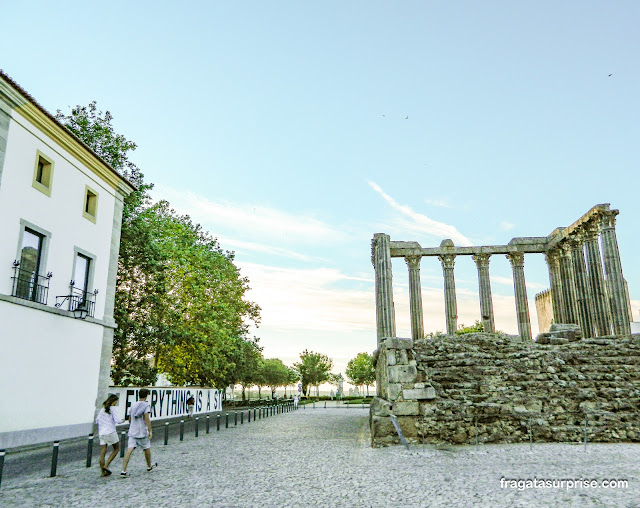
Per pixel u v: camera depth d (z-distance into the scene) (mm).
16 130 17266
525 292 33625
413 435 15008
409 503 7926
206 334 37969
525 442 14875
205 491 9156
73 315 19719
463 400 15977
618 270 25562
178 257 37031
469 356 18594
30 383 17219
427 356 18875
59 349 18953
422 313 33688
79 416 20062
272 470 11367
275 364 98125
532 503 7785
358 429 22359
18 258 17172
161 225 35906
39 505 8281
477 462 11727
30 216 17812
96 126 29047
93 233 21969
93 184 22188
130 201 29656
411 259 34625
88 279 21672
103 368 22109
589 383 16938
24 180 17594
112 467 12102
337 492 8867
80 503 8375
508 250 34219
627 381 17047
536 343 19953
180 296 37594
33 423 17266
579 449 13492
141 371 29516
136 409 11148
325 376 90500
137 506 8109
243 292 51375
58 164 19625
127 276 30234
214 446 16188
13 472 11672
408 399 15328
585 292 29594
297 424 25953
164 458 13539
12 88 16750
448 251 34344
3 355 16016
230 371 47406
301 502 8172
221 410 45906
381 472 10758
